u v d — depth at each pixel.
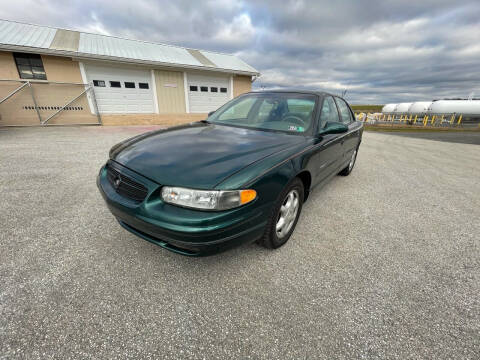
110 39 10.87
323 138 2.47
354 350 1.21
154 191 1.48
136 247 1.97
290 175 1.81
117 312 1.38
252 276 1.71
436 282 1.72
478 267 1.91
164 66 10.13
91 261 1.79
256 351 1.19
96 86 9.25
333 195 3.36
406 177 4.43
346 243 2.18
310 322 1.36
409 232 2.42
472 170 5.18
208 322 1.34
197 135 2.24
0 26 8.54
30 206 2.61
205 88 11.77
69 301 1.43
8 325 1.27
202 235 1.36
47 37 8.90
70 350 1.16
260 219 1.60
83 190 3.07
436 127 21.47
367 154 6.75
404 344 1.25
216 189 1.39
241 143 2.01
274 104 2.78
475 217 2.82
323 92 3.01
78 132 7.64
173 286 1.59
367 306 1.49
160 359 1.14
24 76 8.08
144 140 2.14
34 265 1.72
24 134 6.93
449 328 1.35
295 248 2.07
